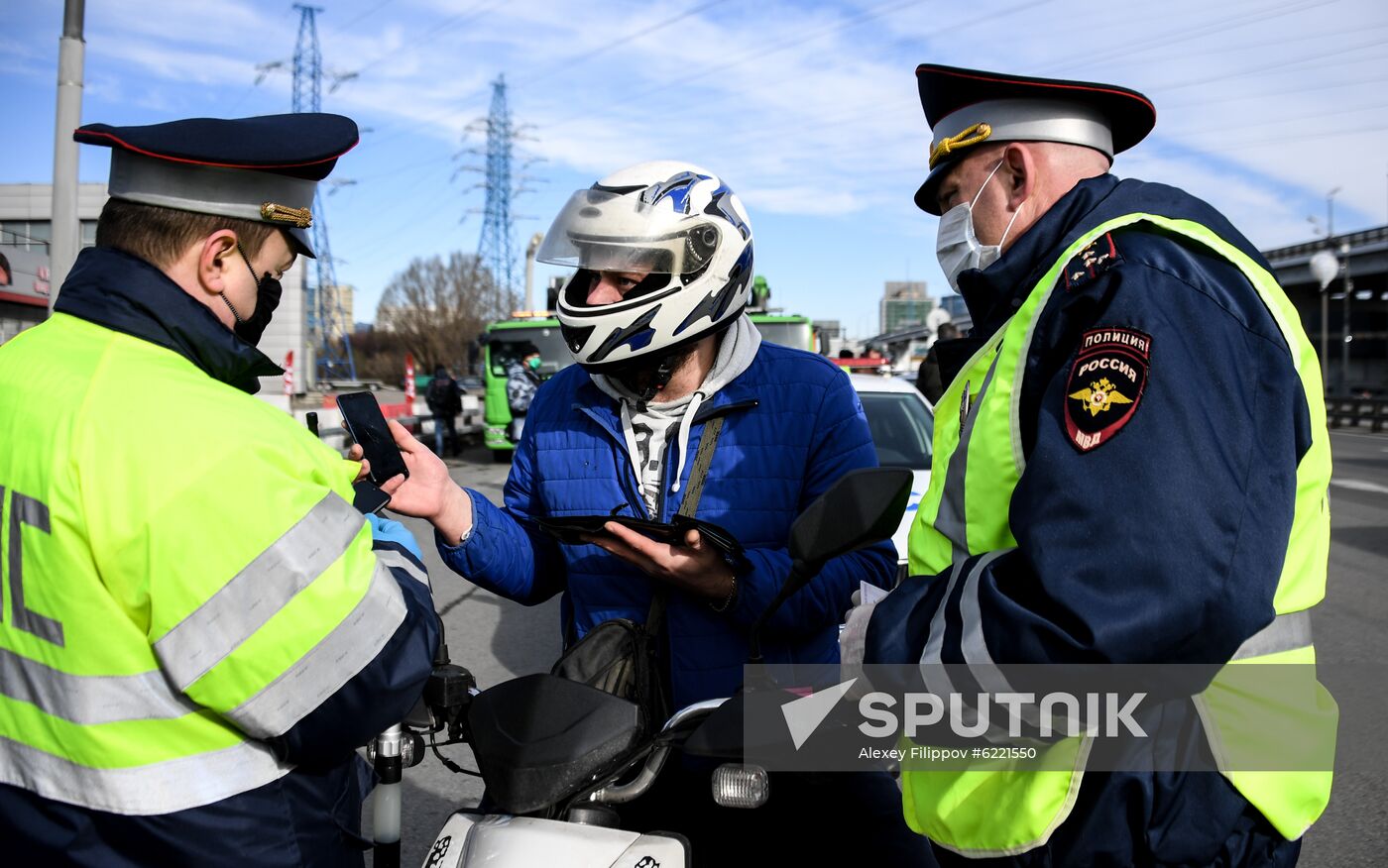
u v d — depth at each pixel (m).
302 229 1.55
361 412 1.77
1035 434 1.31
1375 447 20.75
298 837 1.43
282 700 1.32
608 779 1.48
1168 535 1.13
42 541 1.32
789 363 2.16
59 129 7.80
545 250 2.06
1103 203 1.42
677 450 2.08
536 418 2.29
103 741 1.32
